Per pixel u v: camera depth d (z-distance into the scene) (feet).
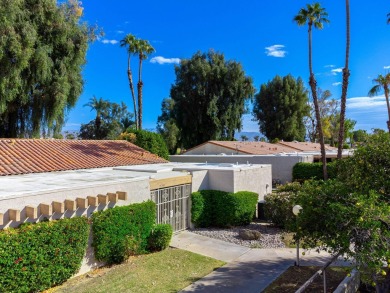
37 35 80.43
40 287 27.99
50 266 28.66
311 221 24.35
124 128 185.68
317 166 91.97
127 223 37.22
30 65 79.00
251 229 52.95
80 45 88.89
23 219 28.17
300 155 100.22
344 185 25.11
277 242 45.78
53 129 91.76
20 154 53.26
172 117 163.12
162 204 46.52
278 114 184.44
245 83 164.66
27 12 77.20
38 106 85.35
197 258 38.78
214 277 33.12
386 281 26.17
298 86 187.11
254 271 34.86
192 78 159.12
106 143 76.43
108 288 29.76
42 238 27.86
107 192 36.22
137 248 38.50
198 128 161.48
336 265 36.32
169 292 29.35
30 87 82.53
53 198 30.66
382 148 25.82
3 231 25.86
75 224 30.99
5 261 25.05
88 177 42.55
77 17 90.17
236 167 62.34
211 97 157.48
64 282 30.91
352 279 29.50
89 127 180.65
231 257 39.58
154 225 41.93
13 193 27.86
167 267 35.58
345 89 83.30
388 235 19.17
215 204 54.34
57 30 83.97
